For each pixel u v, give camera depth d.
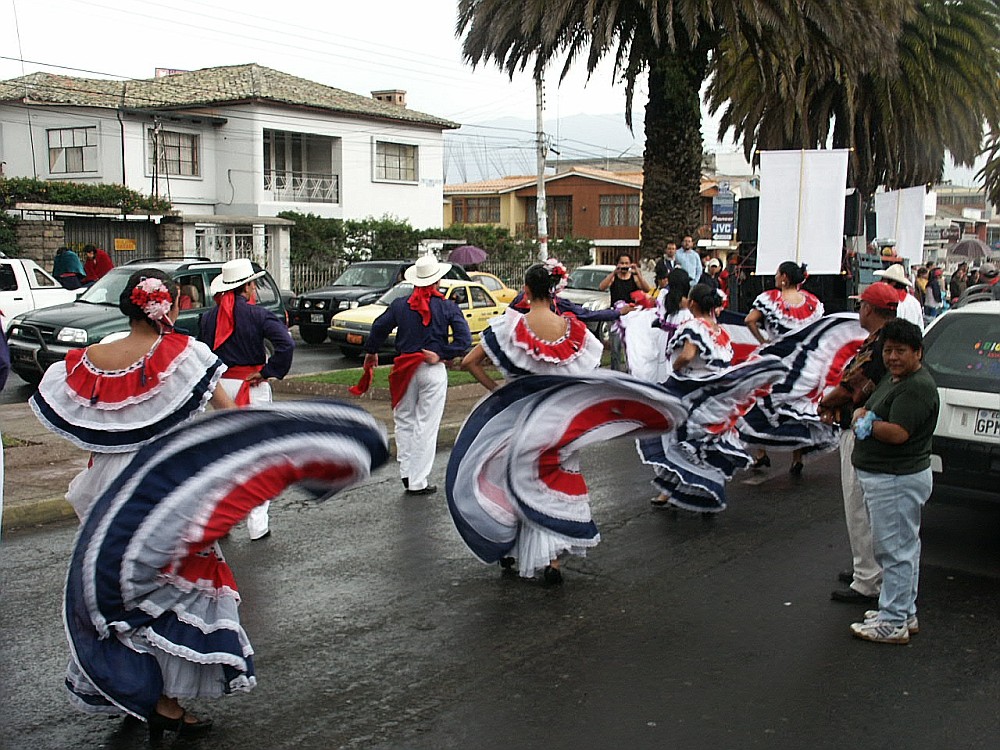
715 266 17.52
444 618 5.86
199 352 4.33
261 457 4.25
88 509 4.34
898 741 4.46
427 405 8.62
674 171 17.33
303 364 17.97
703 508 7.97
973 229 84.94
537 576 6.62
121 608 4.05
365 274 22.16
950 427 7.14
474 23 17.84
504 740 4.41
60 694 4.81
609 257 56.31
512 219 58.66
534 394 6.22
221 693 4.28
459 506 6.25
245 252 32.59
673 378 7.85
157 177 35.25
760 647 5.51
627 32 17.55
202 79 40.97
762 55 16.83
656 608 6.08
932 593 6.46
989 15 23.00
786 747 4.39
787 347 9.09
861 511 6.08
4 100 35.16
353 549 7.14
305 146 40.88
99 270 19.88
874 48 17.06
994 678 5.16
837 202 13.72
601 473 9.66
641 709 4.74
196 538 4.10
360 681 5.00
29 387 14.70
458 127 45.28
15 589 6.18
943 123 24.06
